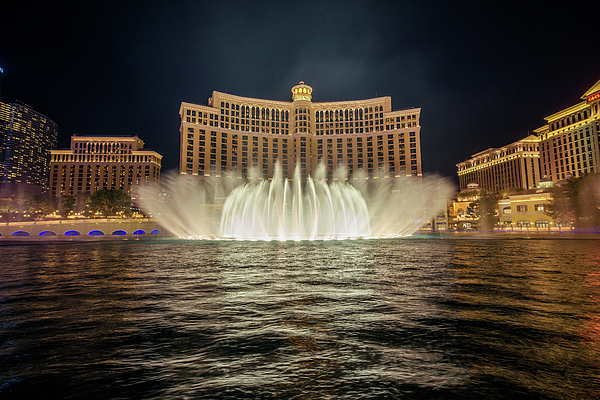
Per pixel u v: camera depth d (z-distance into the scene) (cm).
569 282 1378
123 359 586
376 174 15375
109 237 7831
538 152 17162
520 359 579
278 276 1569
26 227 7881
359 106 16112
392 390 471
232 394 464
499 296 1100
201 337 698
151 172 19250
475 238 5919
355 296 1104
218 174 14500
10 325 791
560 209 7850
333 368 545
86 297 1112
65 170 18875
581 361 571
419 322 800
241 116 15600
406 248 3519
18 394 466
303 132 15912
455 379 505
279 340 677
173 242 5147
